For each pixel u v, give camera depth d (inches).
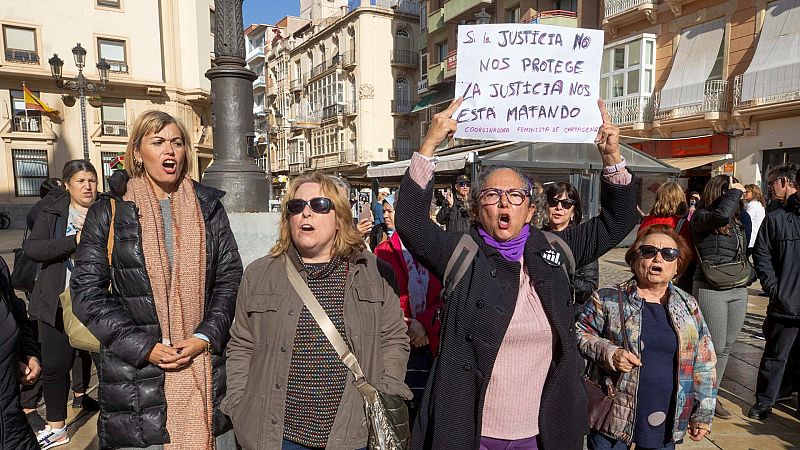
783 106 492.1
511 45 93.6
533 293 79.7
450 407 75.5
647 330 91.0
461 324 76.8
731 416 152.1
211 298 90.1
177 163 87.1
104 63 563.8
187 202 89.0
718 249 143.7
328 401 76.1
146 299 81.4
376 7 1293.1
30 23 877.2
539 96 94.0
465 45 94.6
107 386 80.7
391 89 1325.0
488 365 74.5
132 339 78.6
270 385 76.4
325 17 1742.1
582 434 78.7
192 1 1003.3
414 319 111.7
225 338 86.5
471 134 95.7
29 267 135.9
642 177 641.0
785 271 141.8
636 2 642.2
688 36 601.9
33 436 83.3
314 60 1552.7
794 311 139.7
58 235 124.4
